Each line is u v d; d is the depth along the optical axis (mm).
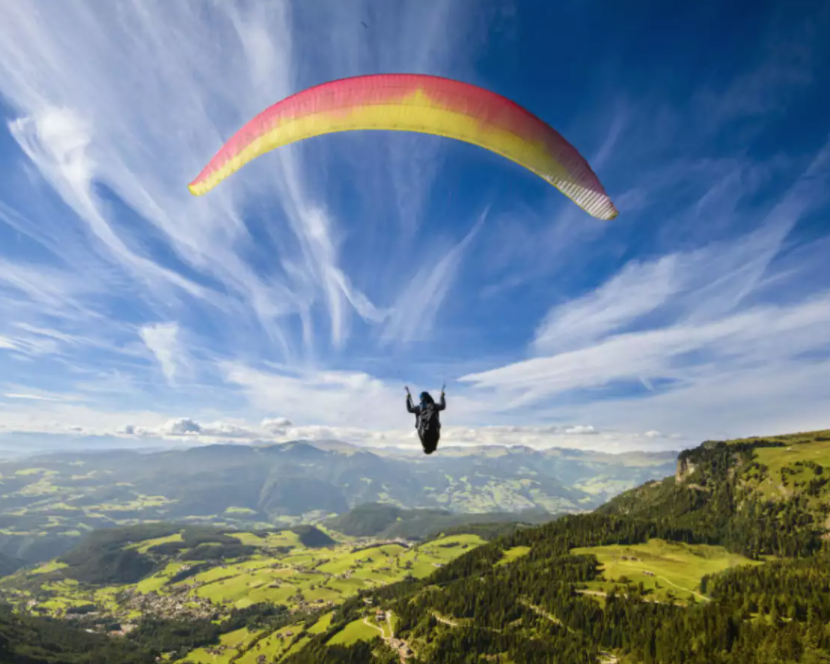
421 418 10336
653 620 152375
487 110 7684
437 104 7766
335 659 197250
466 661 175625
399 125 8219
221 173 8867
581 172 7734
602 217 7535
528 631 184125
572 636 169750
